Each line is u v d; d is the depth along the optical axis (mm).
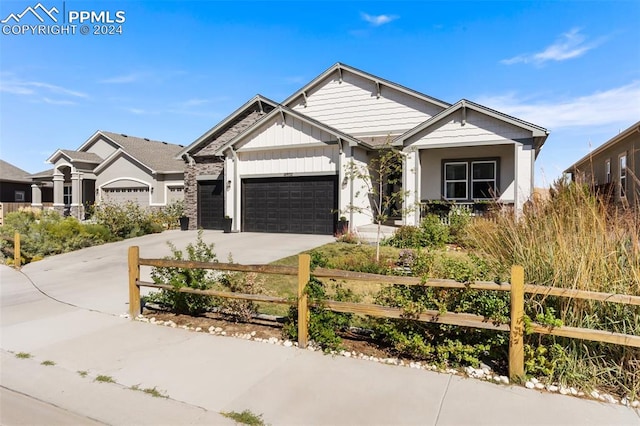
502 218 5508
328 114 17609
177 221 19859
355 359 4141
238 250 11703
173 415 3082
